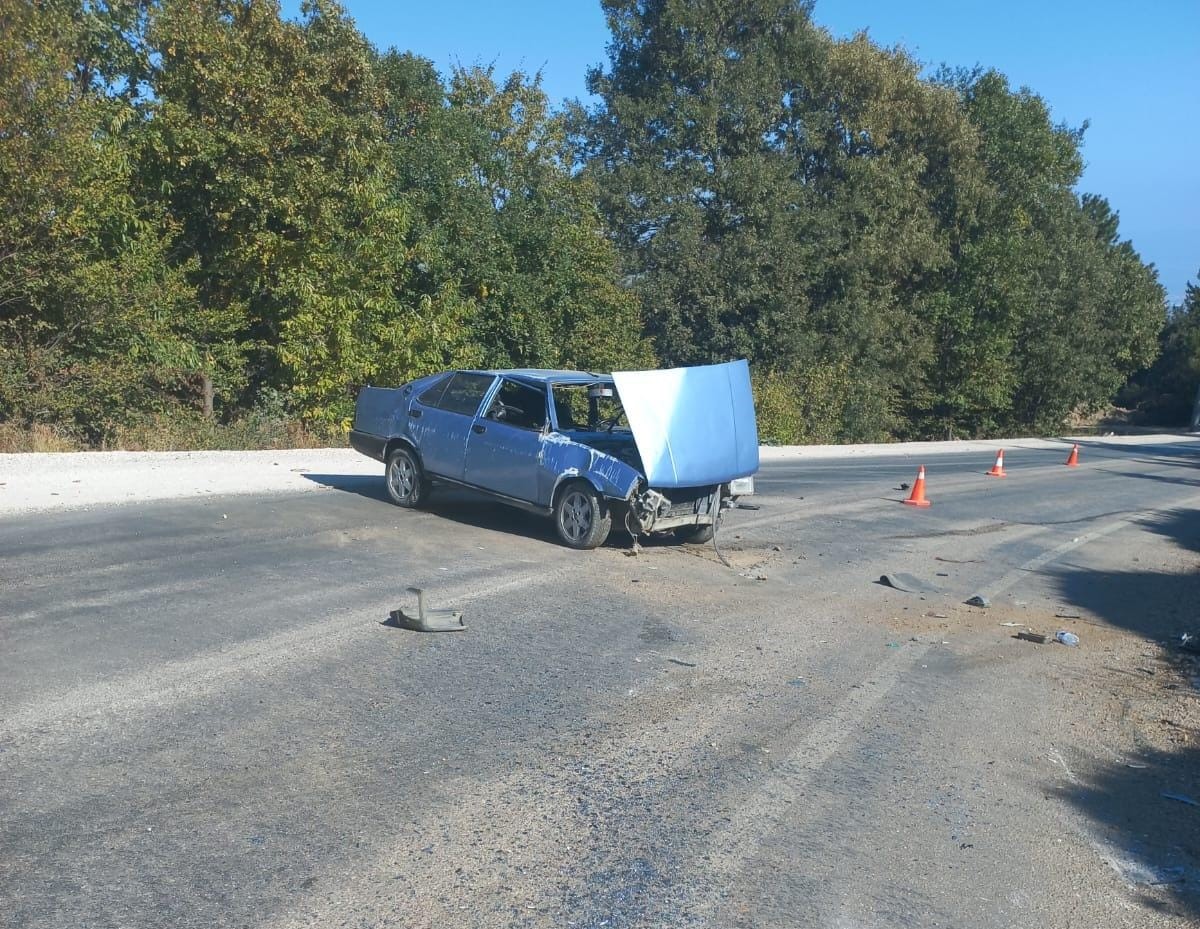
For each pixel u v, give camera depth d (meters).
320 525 10.80
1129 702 7.02
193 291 19.83
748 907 3.96
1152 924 4.06
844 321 38.81
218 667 6.27
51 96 16.28
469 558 9.80
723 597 9.08
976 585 10.57
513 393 11.34
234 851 4.13
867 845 4.57
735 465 10.62
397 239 21.67
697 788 5.04
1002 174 46.50
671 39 36.97
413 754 5.20
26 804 4.42
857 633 8.23
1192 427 72.50
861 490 18.28
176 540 9.62
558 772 5.11
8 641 6.47
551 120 27.72
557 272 26.66
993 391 46.38
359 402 12.84
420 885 3.97
